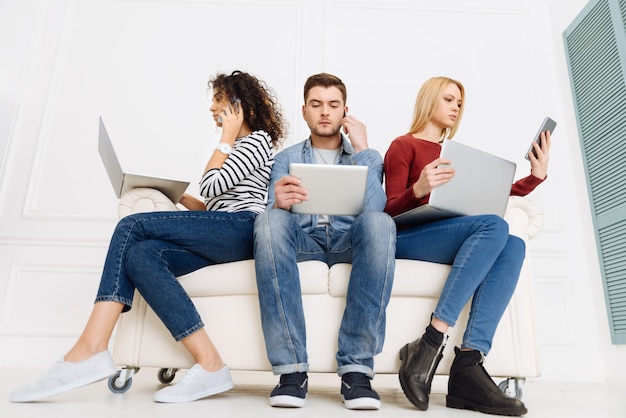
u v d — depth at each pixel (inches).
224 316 50.9
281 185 46.3
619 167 87.2
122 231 46.6
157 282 45.3
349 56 108.7
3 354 88.0
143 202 55.0
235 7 111.1
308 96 64.4
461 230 48.0
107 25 108.7
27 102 102.9
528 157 60.4
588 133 97.3
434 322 44.7
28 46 105.6
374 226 45.7
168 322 45.5
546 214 100.0
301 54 108.3
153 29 109.0
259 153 56.2
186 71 106.7
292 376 43.2
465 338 44.9
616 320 87.1
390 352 49.8
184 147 102.3
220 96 62.0
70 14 109.0
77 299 92.0
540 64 109.9
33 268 93.0
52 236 94.9
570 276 96.0
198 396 44.0
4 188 97.2
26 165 99.1
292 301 44.8
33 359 88.3
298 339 44.0
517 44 111.3
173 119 103.7
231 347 50.1
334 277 50.6
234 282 50.8
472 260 45.3
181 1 110.8
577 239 98.3
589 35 97.8
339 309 50.5
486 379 42.7
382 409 43.3
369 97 106.3
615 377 86.4
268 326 44.4
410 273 50.8
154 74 106.1
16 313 90.4
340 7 111.9
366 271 45.0
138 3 110.4
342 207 47.1
